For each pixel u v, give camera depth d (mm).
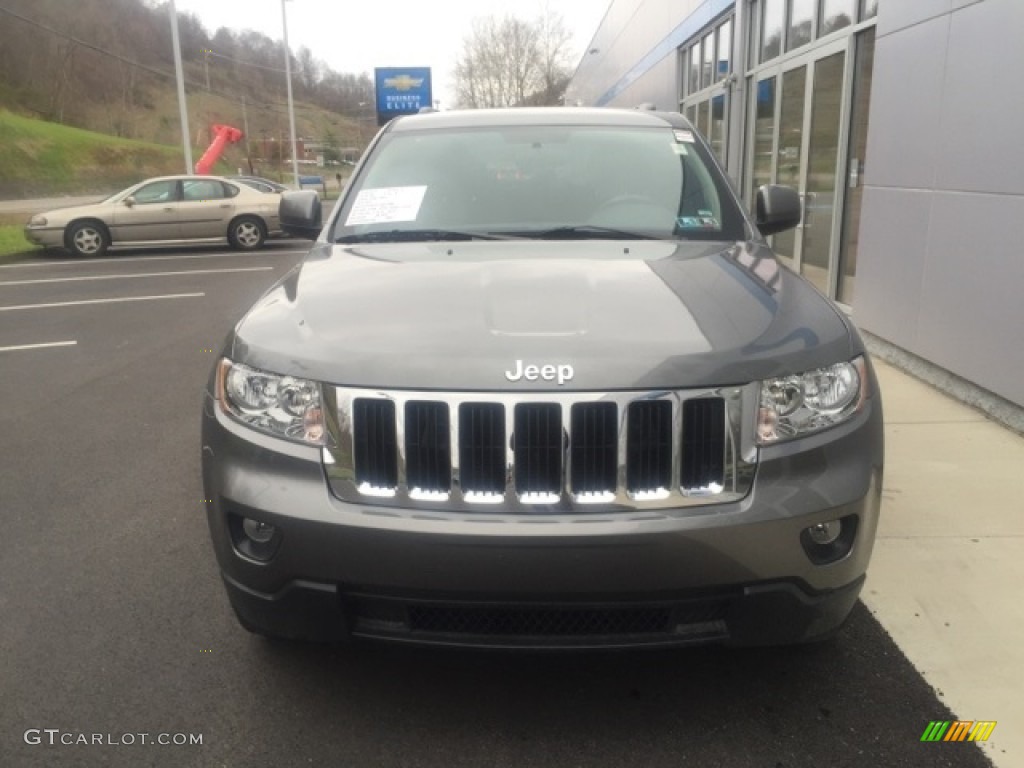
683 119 4379
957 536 3844
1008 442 4973
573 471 2369
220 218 17797
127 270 14938
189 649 3107
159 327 9523
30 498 4516
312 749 2596
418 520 2359
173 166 61844
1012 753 2527
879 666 2945
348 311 2736
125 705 2801
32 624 3279
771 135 10859
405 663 3002
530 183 3834
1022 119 4969
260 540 2566
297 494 2447
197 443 5414
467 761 2537
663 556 2320
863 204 7246
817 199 9086
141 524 4176
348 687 2879
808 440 2465
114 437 5555
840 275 8461
